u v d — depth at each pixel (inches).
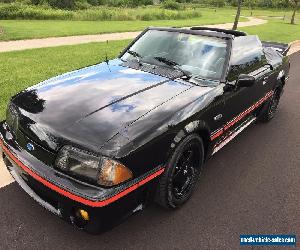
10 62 324.2
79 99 114.7
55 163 99.8
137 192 103.1
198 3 3117.6
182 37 157.2
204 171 161.9
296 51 563.5
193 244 115.6
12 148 111.4
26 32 556.1
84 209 94.7
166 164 112.7
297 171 169.6
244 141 199.0
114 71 141.6
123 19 968.9
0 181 138.0
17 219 118.6
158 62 150.0
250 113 185.3
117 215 100.1
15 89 235.6
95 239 113.5
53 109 109.5
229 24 1049.5
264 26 1030.4
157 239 116.0
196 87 134.0
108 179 94.6
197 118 122.7
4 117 184.5
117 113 108.3
